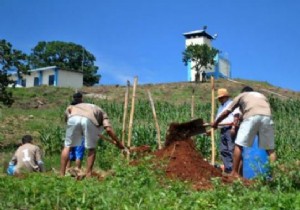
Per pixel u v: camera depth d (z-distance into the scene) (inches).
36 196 254.8
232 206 229.9
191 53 1818.4
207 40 2292.1
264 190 262.4
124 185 288.2
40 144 692.1
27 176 308.8
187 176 361.1
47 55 2933.1
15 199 251.4
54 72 2064.5
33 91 1315.2
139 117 956.6
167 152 393.7
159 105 1018.1
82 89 1382.9
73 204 240.8
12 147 659.4
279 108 992.2
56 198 245.0
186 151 388.2
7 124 853.8
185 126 409.1
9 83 673.6
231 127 417.7
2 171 468.4
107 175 348.8
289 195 240.7
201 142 592.4
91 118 367.2
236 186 289.4
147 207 227.9
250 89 381.1
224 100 437.7
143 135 629.6
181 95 1310.3
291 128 755.4
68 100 1221.7
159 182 321.7
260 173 305.6
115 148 538.9
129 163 371.9
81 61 2984.7
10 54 658.8
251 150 389.1
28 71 678.5
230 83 1518.2
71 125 366.9
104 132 595.8
